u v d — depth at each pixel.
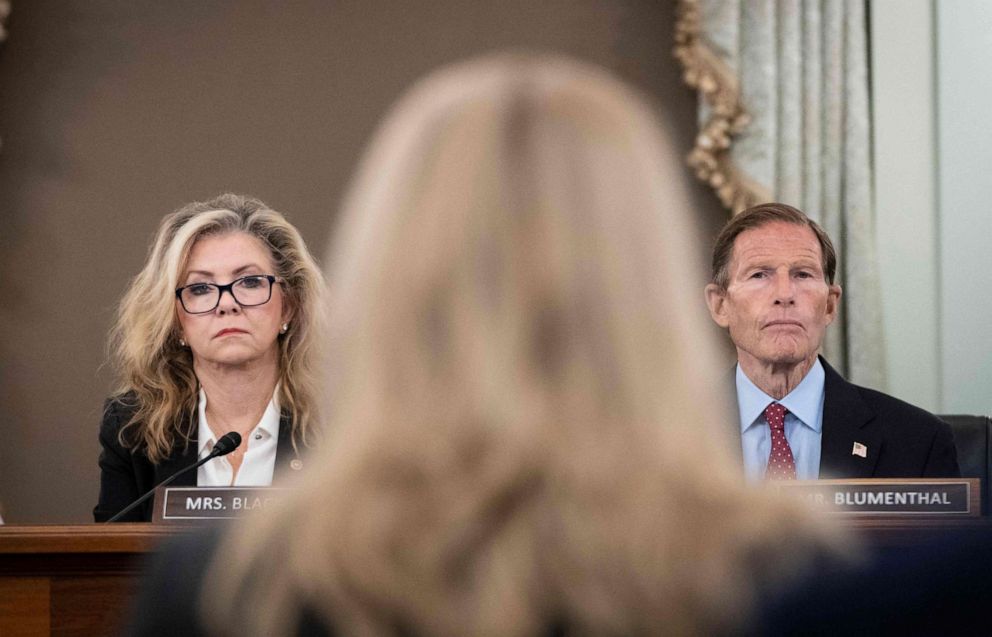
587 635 1.10
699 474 1.14
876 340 8.01
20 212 8.40
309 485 1.19
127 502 4.67
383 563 1.11
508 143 1.18
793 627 1.17
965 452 5.04
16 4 8.44
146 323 4.66
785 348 4.55
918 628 1.22
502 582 1.10
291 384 4.68
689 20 8.02
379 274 1.16
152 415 4.63
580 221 1.15
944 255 8.12
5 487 8.28
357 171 8.43
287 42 8.47
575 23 8.45
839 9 8.08
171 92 8.45
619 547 1.11
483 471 1.10
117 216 8.41
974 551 1.25
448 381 1.12
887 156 8.19
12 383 8.31
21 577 3.23
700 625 1.14
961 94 8.12
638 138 1.22
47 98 8.44
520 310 1.12
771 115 8.01
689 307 1.17
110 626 3.22
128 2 8.45
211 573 1.22
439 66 8.45
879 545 1.27
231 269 4.62
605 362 1.12
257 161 8.44
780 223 4.70
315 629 1.14
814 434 4.59
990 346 8.09
